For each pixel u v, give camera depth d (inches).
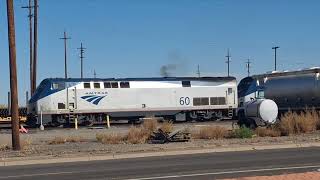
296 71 1860.2
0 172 751.7
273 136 1353.3
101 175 674.8
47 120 2192.4
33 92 2391.7
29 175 697.6
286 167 706.8
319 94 1756.9
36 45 2390.5
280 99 1904.5
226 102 2421.3
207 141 1211.9
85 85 2251.5
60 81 2222.0
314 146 1094.4
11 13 1071.0
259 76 2038.6
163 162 834.2
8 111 2261.3
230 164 769.6
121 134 1396.4
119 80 2309.3
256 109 1558.8
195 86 2395.4
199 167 740.7
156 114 2345.0
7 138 1440.7
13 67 1075.9
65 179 640.4
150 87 2340.1
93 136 1456.7
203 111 2399.1
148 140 1258.6
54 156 959.6
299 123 1449.3
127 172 703.1
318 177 569.0
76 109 2228.1
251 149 1050.7
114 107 2283.5
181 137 1222.9
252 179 563.5
